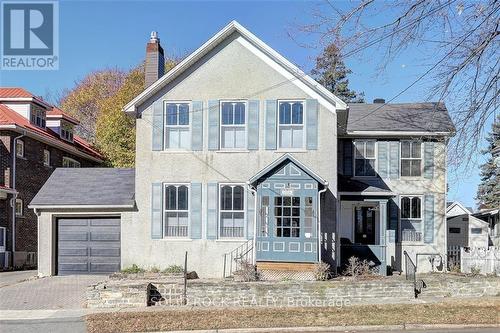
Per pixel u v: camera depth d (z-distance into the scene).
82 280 20.17
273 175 19.66
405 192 23.03
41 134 30.83
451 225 30.36
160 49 23.75
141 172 21.12
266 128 20.73
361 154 23.52
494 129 18.89
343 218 23.78
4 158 27.98
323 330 12.79
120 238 21.56
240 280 18.19
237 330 12.77
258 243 19.39
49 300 16.56
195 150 20.98
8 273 24.28
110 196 21.47
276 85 20.81
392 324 13.09
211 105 21.02
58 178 23.17
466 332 12.51
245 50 21.03
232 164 20.78
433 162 23.02
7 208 27.67
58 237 21.91
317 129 20.58
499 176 33.19
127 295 15.78
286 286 16.11
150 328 12.90
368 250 21.48
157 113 21.17
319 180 19.38
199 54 20.95
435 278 17.70
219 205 20.73
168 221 20.98
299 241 19.20
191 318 13.73
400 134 22.95
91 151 40.31
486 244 29.38
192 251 20.61
